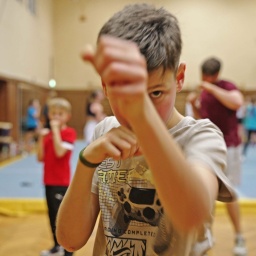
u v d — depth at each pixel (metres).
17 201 4.02
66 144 2.60
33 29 11.16
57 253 2.66
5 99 8.91
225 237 3.18
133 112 0.49
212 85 2.73
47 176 2.61
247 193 4.49
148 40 0.66
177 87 0.75
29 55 10.78
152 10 0.73
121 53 0.45
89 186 0.77
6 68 8.76
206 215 0.56
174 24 0.71
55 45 13.62
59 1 13.48
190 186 0.53
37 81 11.72
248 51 13.16
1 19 8.38
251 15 13.03
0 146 8.45
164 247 0.78
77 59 13.61
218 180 0.68
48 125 2.79
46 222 3.65
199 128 0.75
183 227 0.55
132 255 0.82
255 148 10.52
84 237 0.86
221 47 13.15
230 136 2.69
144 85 0.47
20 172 6.16
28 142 9.38
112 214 0.86
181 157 0.53
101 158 0.69
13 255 2.81
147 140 0.50
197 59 13.08
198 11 13.00
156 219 0.80
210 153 0.69
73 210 0.80
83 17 13.35
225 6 13.01
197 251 0.79
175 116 0.78
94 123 6.66
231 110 2.67
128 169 0.84
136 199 0.82
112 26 0.71
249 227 3.47
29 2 10.76
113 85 0.46
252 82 13.23
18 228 3.47
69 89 13.71
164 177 0.52
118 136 0.63
